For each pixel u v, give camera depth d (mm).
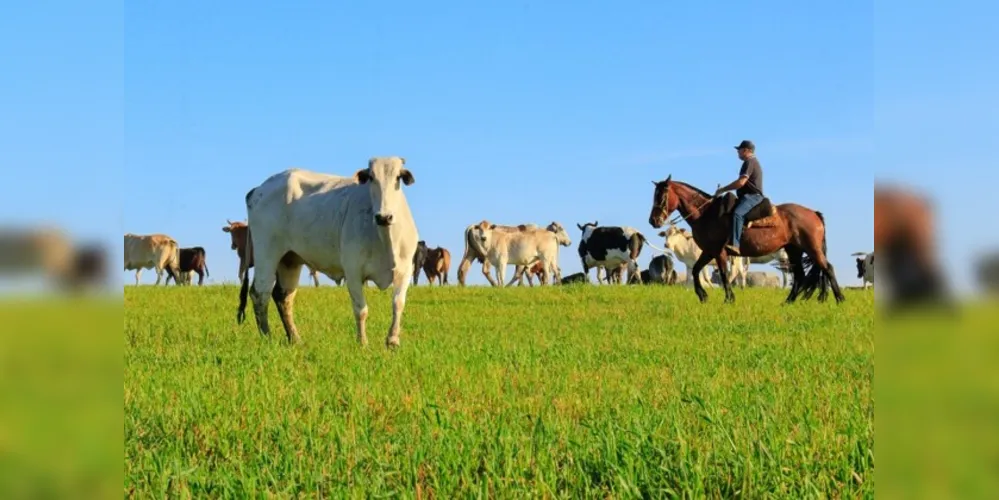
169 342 11109
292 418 5773
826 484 4195
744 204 18328
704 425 5535
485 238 31859
